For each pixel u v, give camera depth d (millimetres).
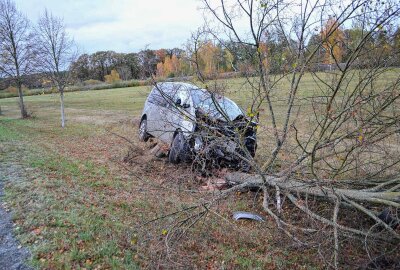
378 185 4996
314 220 4516
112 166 7938
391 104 4836
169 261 3881
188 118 6117
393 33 4363
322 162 6297
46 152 9094
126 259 3855
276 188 5227
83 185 6316
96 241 4156
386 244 4336
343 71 4402
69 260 3668
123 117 19000
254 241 4723
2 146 9242
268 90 5184
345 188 5406
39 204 5066
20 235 4125
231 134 5934
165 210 5367
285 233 4609
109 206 5387
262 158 7391
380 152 5422
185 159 7270
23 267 3506
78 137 12359
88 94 38094
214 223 5121
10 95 42250
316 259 4375
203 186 6484
